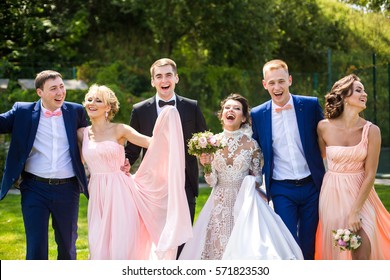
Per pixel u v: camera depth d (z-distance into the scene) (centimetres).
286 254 474
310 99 531
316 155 523
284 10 2008
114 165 513
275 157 527
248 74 1691
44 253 508
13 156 516
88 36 1886
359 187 501
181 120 566
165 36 1850
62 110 527
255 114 534
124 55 1838
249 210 491
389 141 1542
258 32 1839
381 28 1394
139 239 517
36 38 1714
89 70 1628
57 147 518
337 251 508
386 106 1472
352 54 1611
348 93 497
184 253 523
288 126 522
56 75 525
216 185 532
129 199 511
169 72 561
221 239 516
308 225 519
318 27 2031
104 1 1877
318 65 2080
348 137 502
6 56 1645
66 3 1855
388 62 1406
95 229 505
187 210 502
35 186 513
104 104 518
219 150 524
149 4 1778
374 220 502
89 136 525
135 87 1675
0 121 520
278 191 520
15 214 905
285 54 2094
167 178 521
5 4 1598
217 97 1655
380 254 504
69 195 520
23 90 1352
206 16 1792
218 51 1862
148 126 565
